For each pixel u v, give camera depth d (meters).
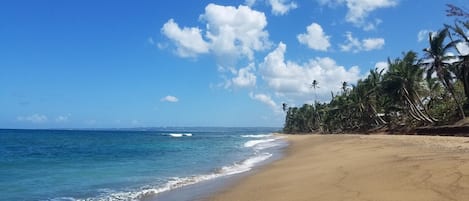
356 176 16.00
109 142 78.75
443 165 15.43
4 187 18.30
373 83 87.75
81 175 22.72
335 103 123.06
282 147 51.88
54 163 30.98
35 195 16.19
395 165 17.56
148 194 16.08
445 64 55.91
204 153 42.38
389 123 85.06
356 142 45.34
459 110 57.34
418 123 67.94
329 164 22.50
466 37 51.25
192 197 15.23
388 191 12.20
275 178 19.03
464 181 12.12
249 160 32.00
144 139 99.56
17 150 50.12
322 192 13.54
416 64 59.41
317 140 65.25
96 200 14.96
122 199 15.12
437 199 10.49
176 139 100.69
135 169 25.94
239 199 14.23
